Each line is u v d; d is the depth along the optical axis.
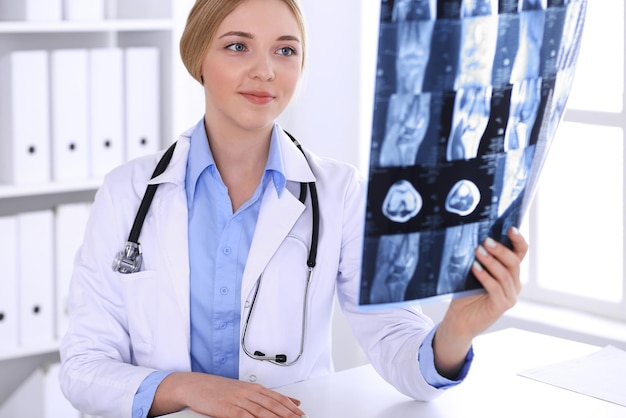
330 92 3.29
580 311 2.85
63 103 2.88
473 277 1.36
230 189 1.79
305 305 1.77
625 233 2.74
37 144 2.86
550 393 1.66
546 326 2.73
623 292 2.75
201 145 1.79
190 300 1.75
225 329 1.75
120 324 1.78
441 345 1.53
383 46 1.16
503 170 1.29
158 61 3.05
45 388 2.97
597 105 3.01
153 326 1.74
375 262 1.25
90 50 2.93
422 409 1.58
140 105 3.03
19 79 2.81
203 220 1.77
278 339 1.75
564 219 3.05
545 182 2.98
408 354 1.62
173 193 1.78
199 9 1.70
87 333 1.75
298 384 1.71
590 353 1.88
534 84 1.27
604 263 3.05
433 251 1.29
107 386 1.65
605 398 1.63
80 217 2.97
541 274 2.98
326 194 1.83
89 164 2.97
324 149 3.33
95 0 2.95
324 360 1.86
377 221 1.23
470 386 1.69
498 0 1.21
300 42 1.74
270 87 1.68
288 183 1.82
